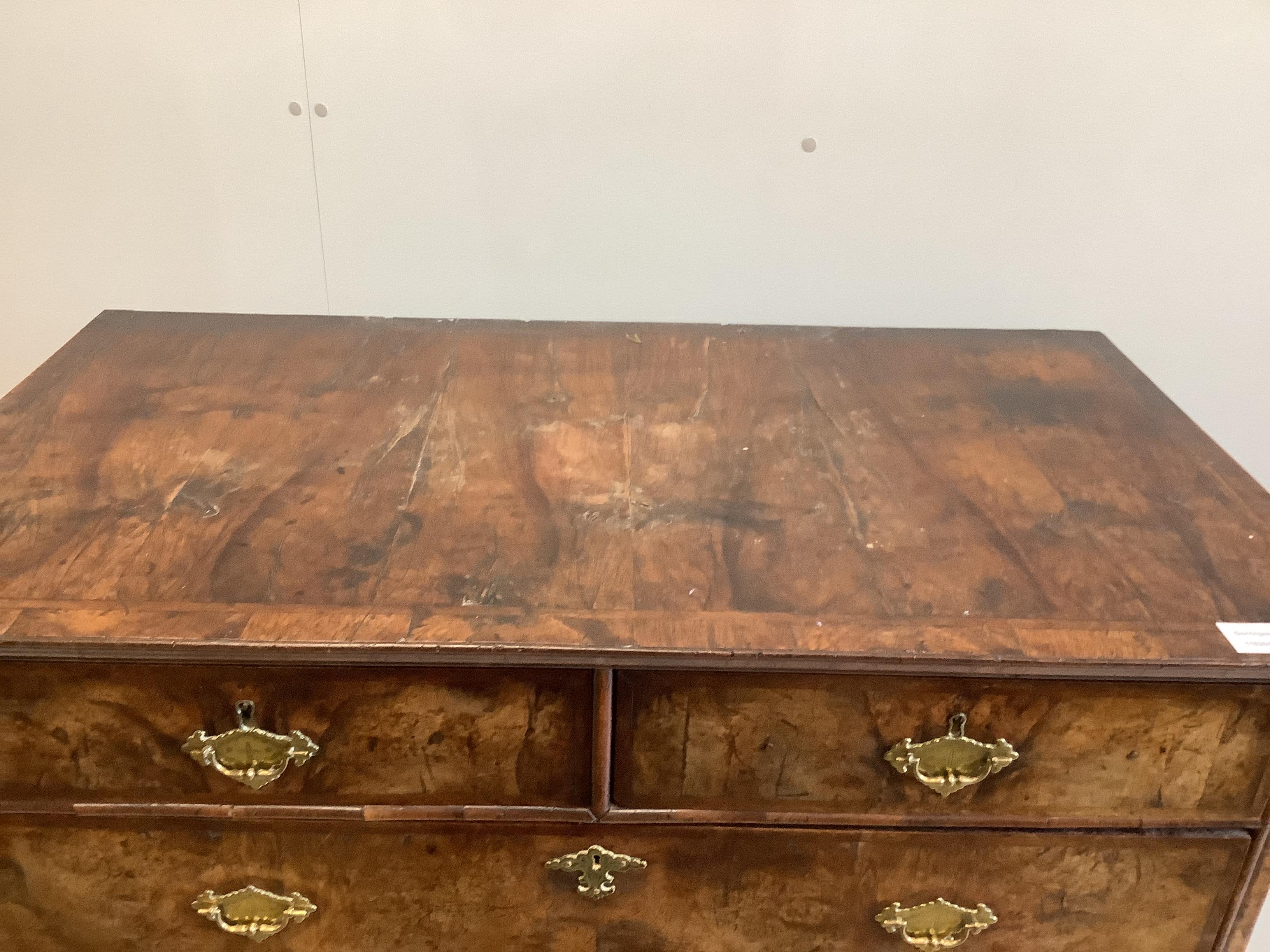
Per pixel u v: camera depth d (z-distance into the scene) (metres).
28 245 1.32
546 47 1.19
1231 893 0.82
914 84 1.20
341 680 0.72
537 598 0.74
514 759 0.76
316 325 1.19
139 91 1.22
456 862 0.80
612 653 0.70
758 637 0.71
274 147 1.25
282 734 0.74
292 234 1.30
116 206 1.29
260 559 0.77
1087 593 0.77
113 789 0.76
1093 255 1.29
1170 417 1.04
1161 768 0.76
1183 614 0.75
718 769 0.76
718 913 0.83
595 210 1.27
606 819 0.78
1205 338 1.34
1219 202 1.26
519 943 0.84
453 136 1.23
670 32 1.18
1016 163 1.24
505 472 0.90
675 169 1.25
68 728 0.74
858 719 0.74
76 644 0.69
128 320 1.18
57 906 0.82
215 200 1.28
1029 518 0.86
